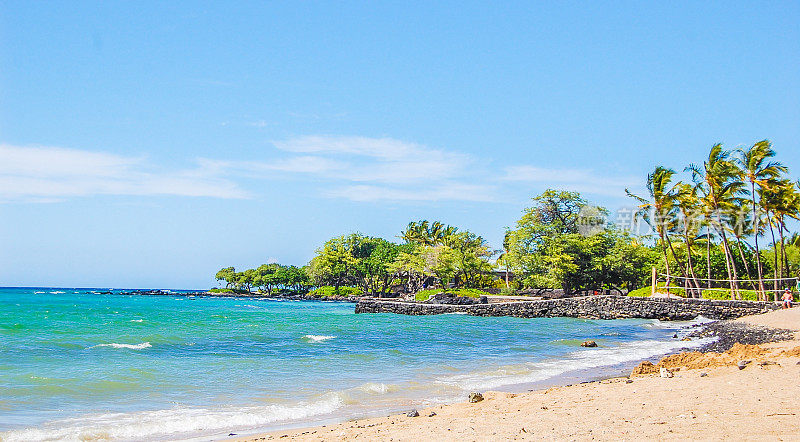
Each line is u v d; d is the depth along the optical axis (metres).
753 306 47.03
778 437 7.78
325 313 70.38
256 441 10.33
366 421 12.08
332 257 121.94
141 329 38.28
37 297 134.62
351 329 41.09
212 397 15.51
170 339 31.20
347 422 12.30
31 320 45.84
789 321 35.03
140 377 18.17
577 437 8.59
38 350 25.09
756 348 20.45
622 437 8.40
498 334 38.03
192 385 17.19
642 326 45.22
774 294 49.44
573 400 12.71
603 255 74.25
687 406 10.80
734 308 48.03
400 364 22.61
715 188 51.28
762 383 12.98
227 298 152.00
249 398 15.42
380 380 18.59
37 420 12.61
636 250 73.69
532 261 73.12
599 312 55.31
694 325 44.56
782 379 13.36
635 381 15.40
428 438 9.45
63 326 39.69
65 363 21.31
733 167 50.31
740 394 11.75
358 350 27.70
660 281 61.81
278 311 77.25
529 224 74.81
